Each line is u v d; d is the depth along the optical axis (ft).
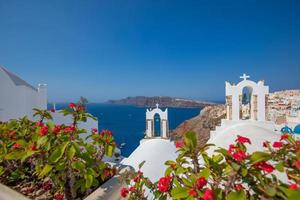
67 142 9.68
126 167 13.37
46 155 10.30
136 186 10.76
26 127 14.15
